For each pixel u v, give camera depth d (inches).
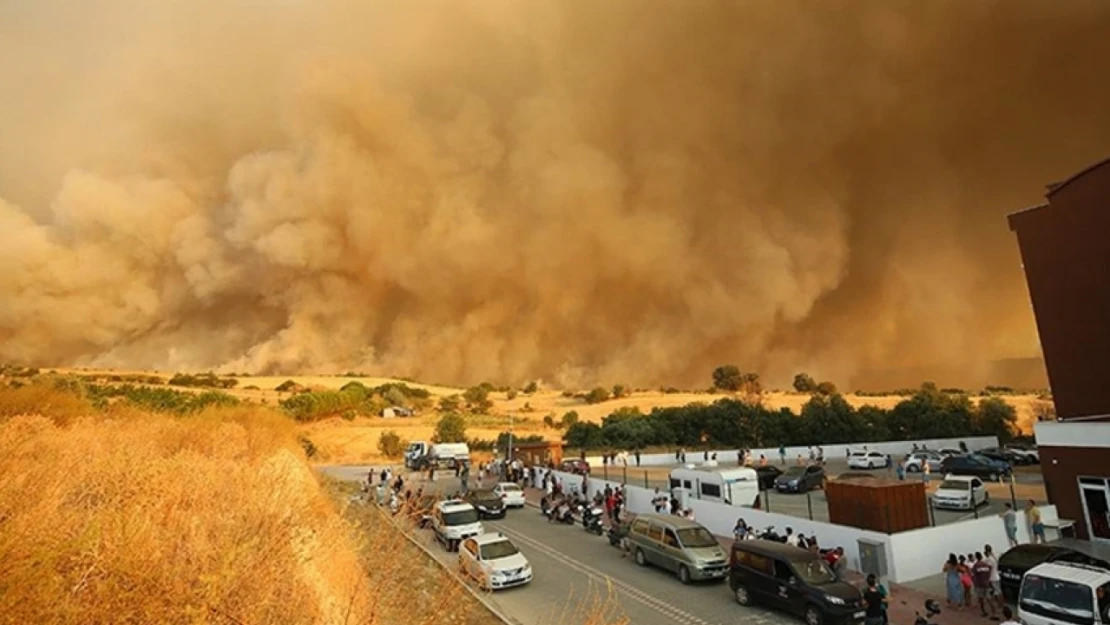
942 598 501.0
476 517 679.1
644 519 660.1
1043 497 951.6
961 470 1208.2
